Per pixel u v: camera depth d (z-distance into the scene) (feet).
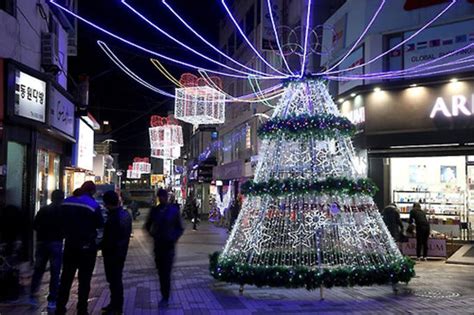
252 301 29.73
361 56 60.23
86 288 25.04
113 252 26.50
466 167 56.75
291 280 30.35
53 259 28.14
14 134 39.40
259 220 33.22
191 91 65.10
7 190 41.60
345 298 30.60
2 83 36.63
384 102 57.16
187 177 183.21
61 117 51.13
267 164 34.45
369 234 33.24
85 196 25.88
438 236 51.98
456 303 29.12
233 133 121.08
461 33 52.95
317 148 33.58
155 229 29.43
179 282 36.35
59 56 54.34
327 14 73.10
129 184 266.36
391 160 59.06
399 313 26.53
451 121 53.06
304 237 32.42
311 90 34.81
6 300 29.50
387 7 57.88
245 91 108.78
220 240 72.84
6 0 38.91
